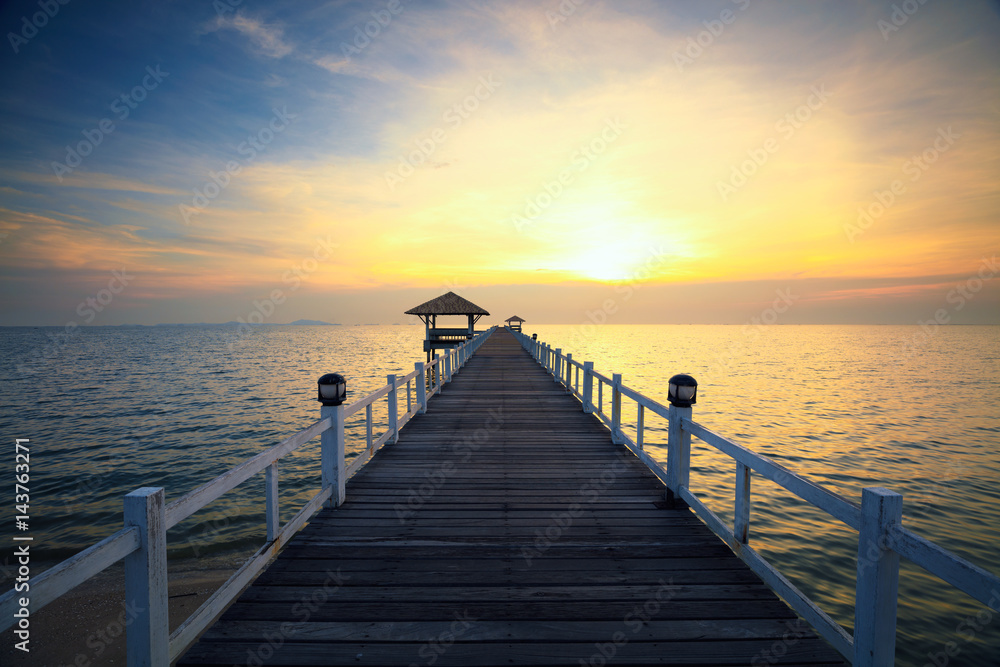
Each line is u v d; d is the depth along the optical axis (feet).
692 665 7.73
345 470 15.12
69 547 25.93
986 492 35.01
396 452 21.17
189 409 72.08
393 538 12.48
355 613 9.11
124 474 40.34
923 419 65.00
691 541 12.31
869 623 6.00
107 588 21.31
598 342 339.16
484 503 15.02
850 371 143.33
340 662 7.78
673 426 14.34
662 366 145.59
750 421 62.13
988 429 58.29
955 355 247.50
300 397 84.07
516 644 8.25
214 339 472.03
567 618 8.96
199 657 7.88
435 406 32.60
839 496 6.78
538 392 38.73
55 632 18.31
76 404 77.77
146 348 298.56
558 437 23.97
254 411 70.23
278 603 9.45
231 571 22.18
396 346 300.61
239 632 8.52
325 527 13.16
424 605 9.39
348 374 121.90
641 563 11.12
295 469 40.16
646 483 16.99
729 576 10.55
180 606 19.33
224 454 46.57
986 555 25.61
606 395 88.74
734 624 8.79
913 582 22.43
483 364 61.05
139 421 63.26
